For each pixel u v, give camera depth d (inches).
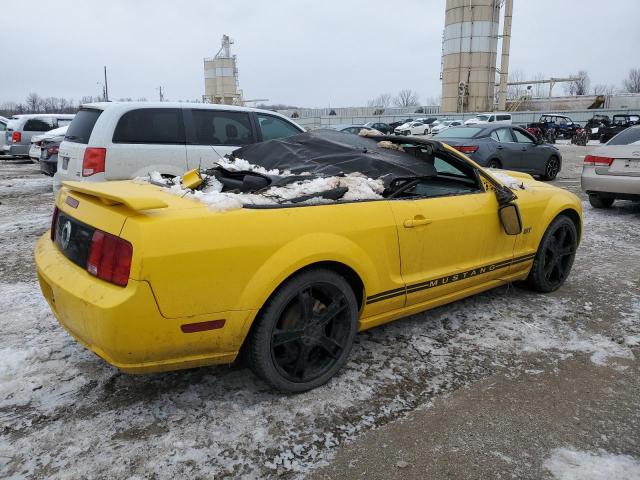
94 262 99.0
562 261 186.2
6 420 104.0
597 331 151.6
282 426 104.3
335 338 120.6
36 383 116.6
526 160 461.7
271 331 107.6
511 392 118.5
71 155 252.4
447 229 138.6
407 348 138.8
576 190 436.1
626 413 111.0
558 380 124.0
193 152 260.5
